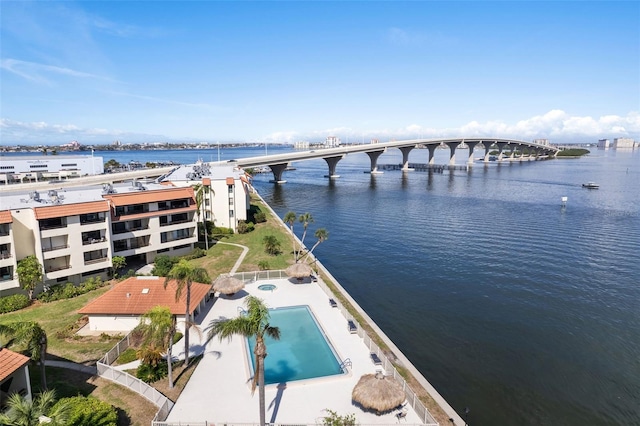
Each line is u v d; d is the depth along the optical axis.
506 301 52.94
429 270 64.94
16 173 133.12
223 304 46.50
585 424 30.78
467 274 62.94
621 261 68.62
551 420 31.14
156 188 67.94
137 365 33.53
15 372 25.69
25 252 48.03
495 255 72.38
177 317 39.66
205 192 81.06
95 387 30.36
